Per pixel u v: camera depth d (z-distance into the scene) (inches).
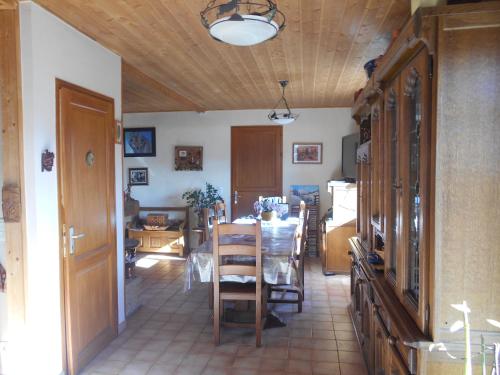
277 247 128.7
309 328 135.5
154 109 253.3
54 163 98.3
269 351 119.3
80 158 109.3
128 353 118.9
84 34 112.3
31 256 91.3
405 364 65.1
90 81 115.8
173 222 257.6
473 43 54.4
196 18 101.7
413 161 70.3
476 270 56.3
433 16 54.6
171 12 97.8
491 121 54.9
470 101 55.0
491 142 55.1
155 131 265.3
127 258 157.6
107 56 126.3
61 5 92.8
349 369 108.3
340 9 96.7
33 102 90.6
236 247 120.0
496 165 55.2
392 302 75.5
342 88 190.4
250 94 205.6
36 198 91.5
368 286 103.3
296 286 145.0
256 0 90.0
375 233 110.3
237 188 258.8
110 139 127.0
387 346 77.9
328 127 249.1
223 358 115.3
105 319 123.4
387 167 86.7
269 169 255.4
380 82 88.4
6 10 89.0
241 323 128.9
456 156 55.8
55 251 98.9
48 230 96.1
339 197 200.1
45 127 94.9
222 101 226.7
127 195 213.5
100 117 121.0
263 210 183.2
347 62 144.7
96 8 94.9
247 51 130.8
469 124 55.2
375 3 93.2
